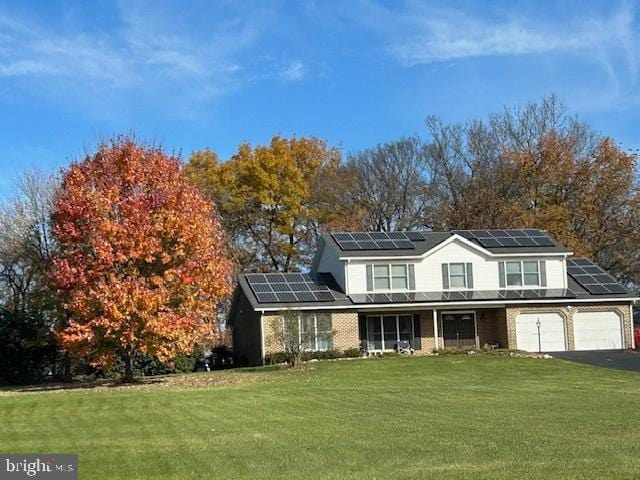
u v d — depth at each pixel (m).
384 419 16.78
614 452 11.59
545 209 54.03
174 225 29.69
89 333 28.53
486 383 26.47
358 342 40.12
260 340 39.56
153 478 10.64
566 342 41.28
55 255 31.86
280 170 58.31
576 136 55.75
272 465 11.45
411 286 41.88
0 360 35.84
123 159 31.62
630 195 53.12
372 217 59.53
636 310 56.12
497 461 11.12
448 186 59.66
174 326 29.17
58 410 20.42
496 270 42.84
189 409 19.73
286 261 59.25
